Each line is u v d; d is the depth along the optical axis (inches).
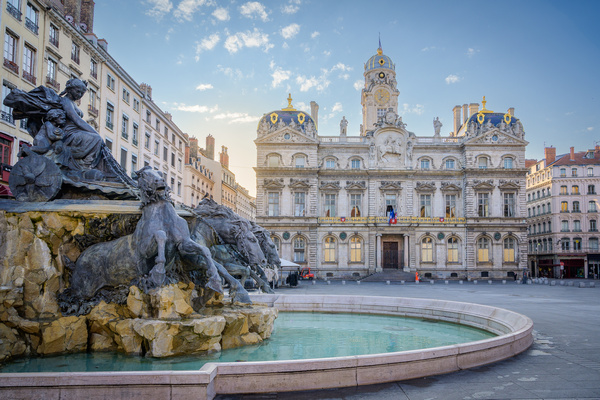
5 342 435.8
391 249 2869.1
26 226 480.1
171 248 463.5
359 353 491.2
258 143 2861.7
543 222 4003.4
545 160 4013.3
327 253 2819.9
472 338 593.3
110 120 2039.9
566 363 450.3
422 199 2893.7
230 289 552.7
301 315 799.7
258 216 2810.0
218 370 344.2
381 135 2928.2
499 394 350.9
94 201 521.7
